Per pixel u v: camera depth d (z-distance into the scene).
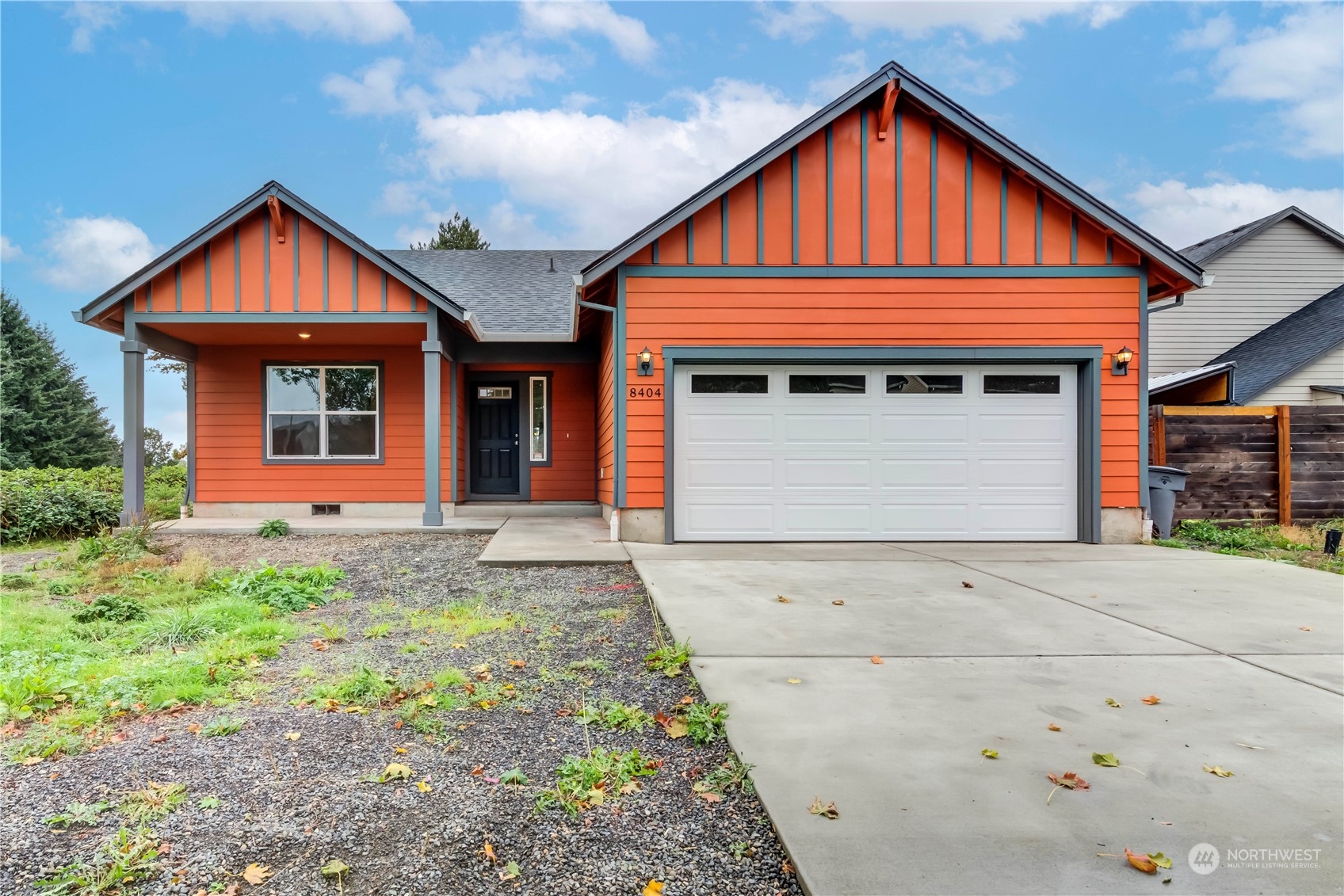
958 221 8.20
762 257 8.12
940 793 2.33
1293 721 2.93
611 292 8.42
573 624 4.63
